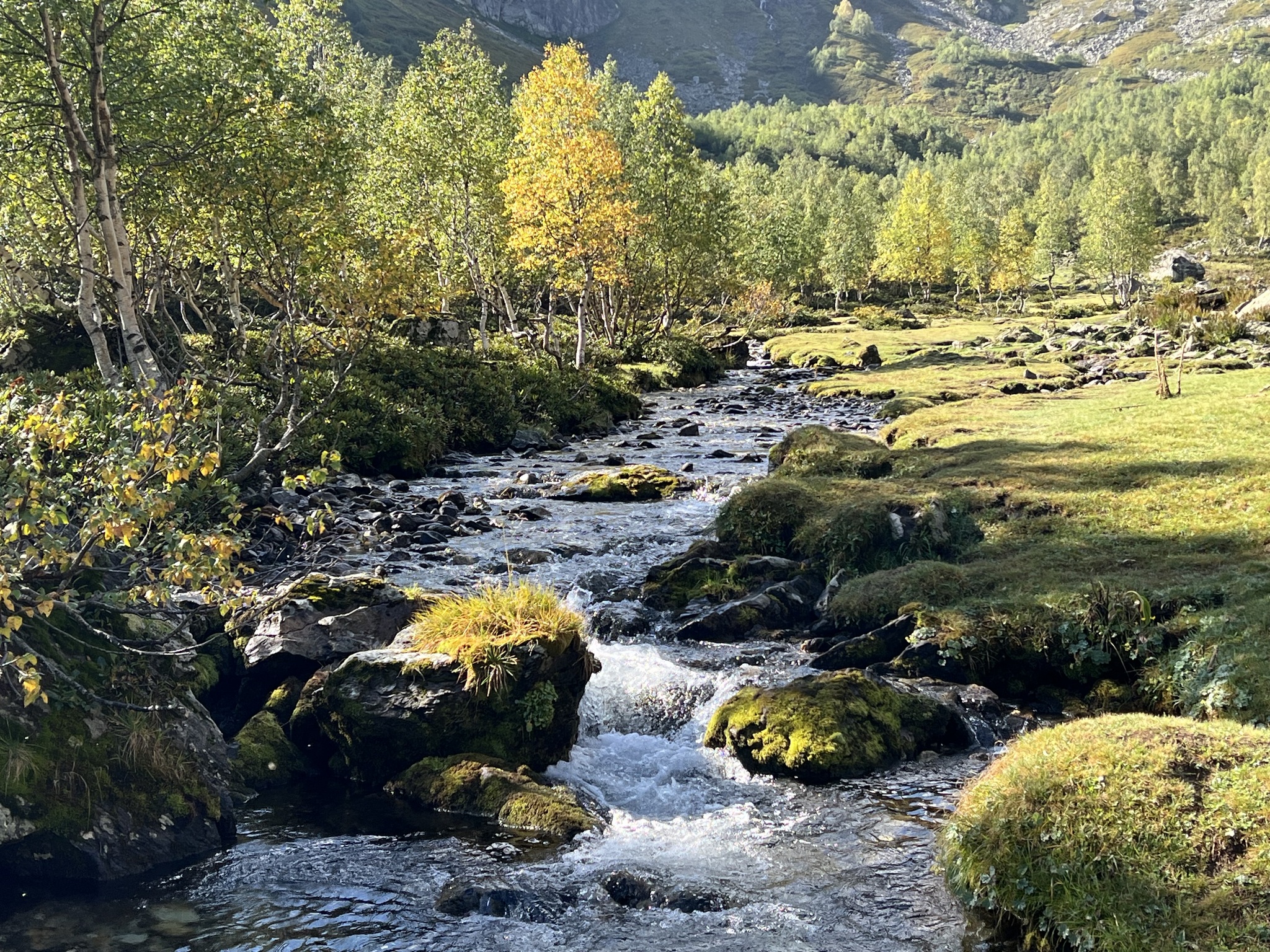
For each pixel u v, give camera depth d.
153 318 30.53
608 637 15.54
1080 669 13.12
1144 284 136.00
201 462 9.80
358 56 56.72
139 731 9.76
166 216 27.36
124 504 9.17
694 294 85.56
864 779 10.94
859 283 150.25
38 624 9.81
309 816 10.43
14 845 8.68
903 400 42.31
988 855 8.17
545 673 11.55
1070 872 7.67
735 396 51.56
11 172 25.14
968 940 7.79
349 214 27.70
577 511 23.67
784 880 8.82
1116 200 122.19
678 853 9.41
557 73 47.91
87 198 26.92
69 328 29.73
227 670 12.98
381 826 10.11
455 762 10.96
